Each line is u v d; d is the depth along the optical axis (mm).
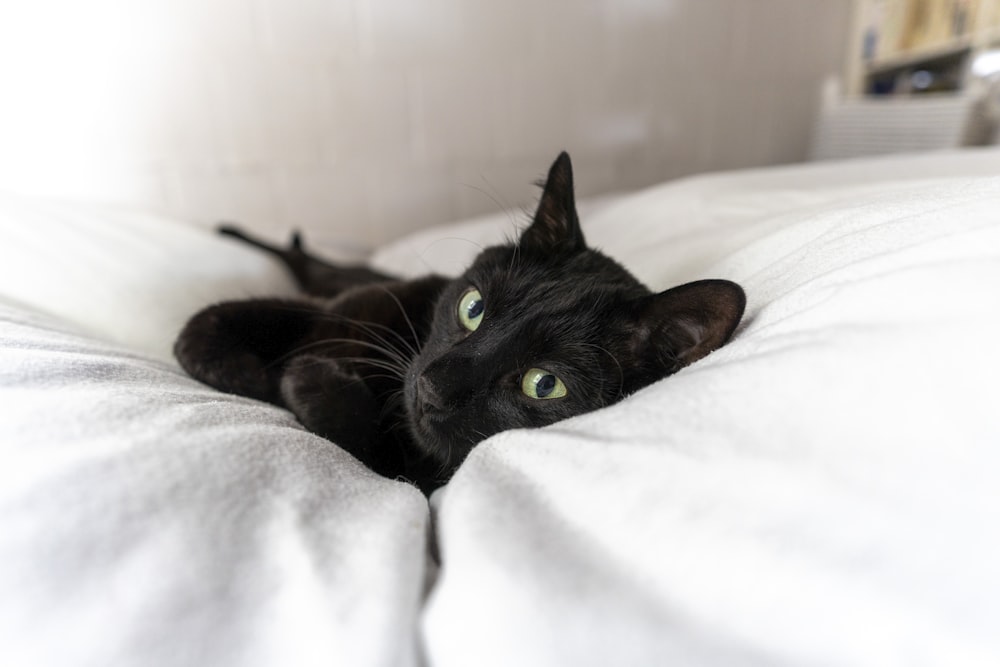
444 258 608
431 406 312
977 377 175
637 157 888
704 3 834
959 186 247
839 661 162
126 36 680
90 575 178
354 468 260
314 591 182
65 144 700
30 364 241
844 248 249
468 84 797
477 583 177
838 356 193
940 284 196
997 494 163
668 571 179
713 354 259
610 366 309
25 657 165
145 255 466
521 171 853
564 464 214
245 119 742
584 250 366
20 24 652
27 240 426
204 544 189
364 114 777
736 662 162
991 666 154
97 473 193
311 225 808
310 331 377
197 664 174
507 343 312
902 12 798
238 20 705
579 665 159
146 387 260
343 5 728
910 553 165
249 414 268
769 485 181
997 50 666
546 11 791
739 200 438
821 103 911
